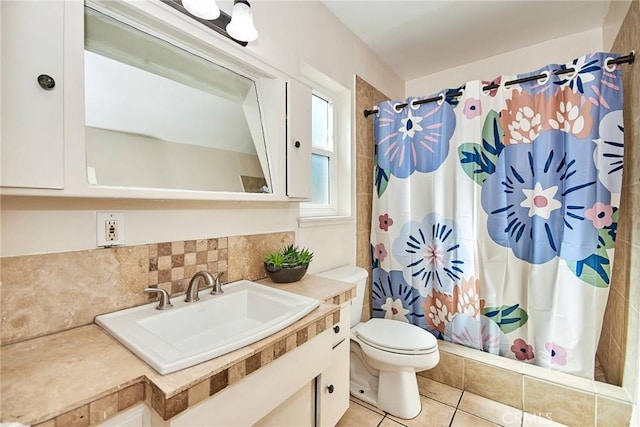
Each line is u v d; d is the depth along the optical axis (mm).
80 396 560
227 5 1243
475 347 1821
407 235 2062
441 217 1913
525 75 1685
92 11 838
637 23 1362
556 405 1497
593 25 1979
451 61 2479
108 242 929
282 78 1336
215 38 1057
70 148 714
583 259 1500
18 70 632
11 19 625
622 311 1504
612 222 1443
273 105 1324
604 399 1395
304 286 1346
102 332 837
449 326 1908
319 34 1752
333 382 1286
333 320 1071
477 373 1713
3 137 613
